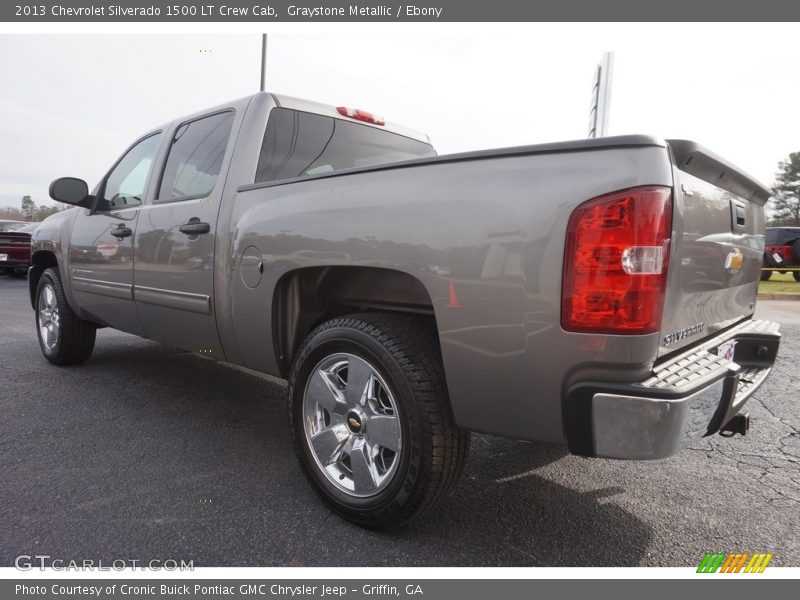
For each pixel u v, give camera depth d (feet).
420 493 6.63
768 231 55.36
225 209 9.29
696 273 6.45
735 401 6.99
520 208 5.81
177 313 10.46
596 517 7.76
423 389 6.57
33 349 17.60
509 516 7.76
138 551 6.74
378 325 7.07
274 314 8.41
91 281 13.08
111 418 11.37
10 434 10.37
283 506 7.89
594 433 5.51
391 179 6.93
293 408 7.99
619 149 5.48
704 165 6.37
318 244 7.54
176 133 11.64
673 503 8.21
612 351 5.41
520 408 6.00
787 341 21.95
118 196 13.00
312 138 10.66
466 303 6.13
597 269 5.42
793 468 9.50
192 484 8.50
